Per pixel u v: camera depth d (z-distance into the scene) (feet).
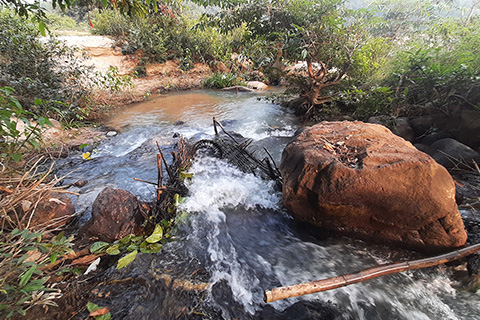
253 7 20.15
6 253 5.89
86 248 7.50
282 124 21.71
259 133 19.43
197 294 6.46
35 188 8.10
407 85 16.07
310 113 22.50
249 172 12.03
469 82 12.76
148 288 6.48
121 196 8.41
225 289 6.65
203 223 9.20
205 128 20.21
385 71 18.98
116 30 37.22
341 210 7.73
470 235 7.79
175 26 40.52
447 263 7.07
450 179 7.09
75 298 6.06
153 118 23.07
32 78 19.98
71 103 20.81
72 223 9.19
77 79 23.72
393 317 5.97
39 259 6.52
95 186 11.94
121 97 28.27
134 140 18.17
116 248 7.50
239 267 7.41
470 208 9.08
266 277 7.11
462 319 5.77
